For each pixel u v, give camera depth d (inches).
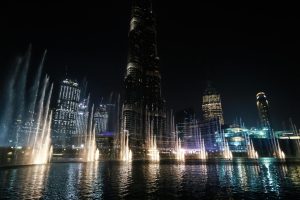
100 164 3959.2
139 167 3157.0
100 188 1246.9
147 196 1027.3
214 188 1245.7
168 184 1402.6
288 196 1028.5
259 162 4419.3
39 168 2667.3
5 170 2304.4
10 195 1048.2
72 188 1245.7
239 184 1398.9
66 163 4074.8
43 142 3912.4
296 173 2074.3
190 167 3093.0
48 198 988.6
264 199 969.5
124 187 1282.0
